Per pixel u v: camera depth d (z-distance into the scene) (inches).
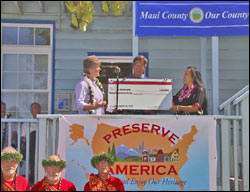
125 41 323.6
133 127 200.4
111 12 322.7
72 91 319.9
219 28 265.4
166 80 201.3
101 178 172.4
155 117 200.4
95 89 208.4
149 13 266.2
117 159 198.7
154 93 201.2
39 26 322.0
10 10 319.0
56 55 321.4
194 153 200.5
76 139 200.4
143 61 219.1
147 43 323.9
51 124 219.8
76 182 198.7
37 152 211.3
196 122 201.6
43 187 168.7
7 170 167.5
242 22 265.1
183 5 266.5
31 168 246.2
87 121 201.3
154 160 199.3
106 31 323.0
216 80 279.7
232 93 320.8
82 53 322.3
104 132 200.4
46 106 320.2
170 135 200.5
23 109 319.9
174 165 199.6
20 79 321.4
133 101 200.2
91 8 188.5
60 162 169.5
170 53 323.3
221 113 256.2
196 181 199.6
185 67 322.3
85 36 323.3
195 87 213.6
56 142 215.2
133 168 198.5
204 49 308.7
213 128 202.2
